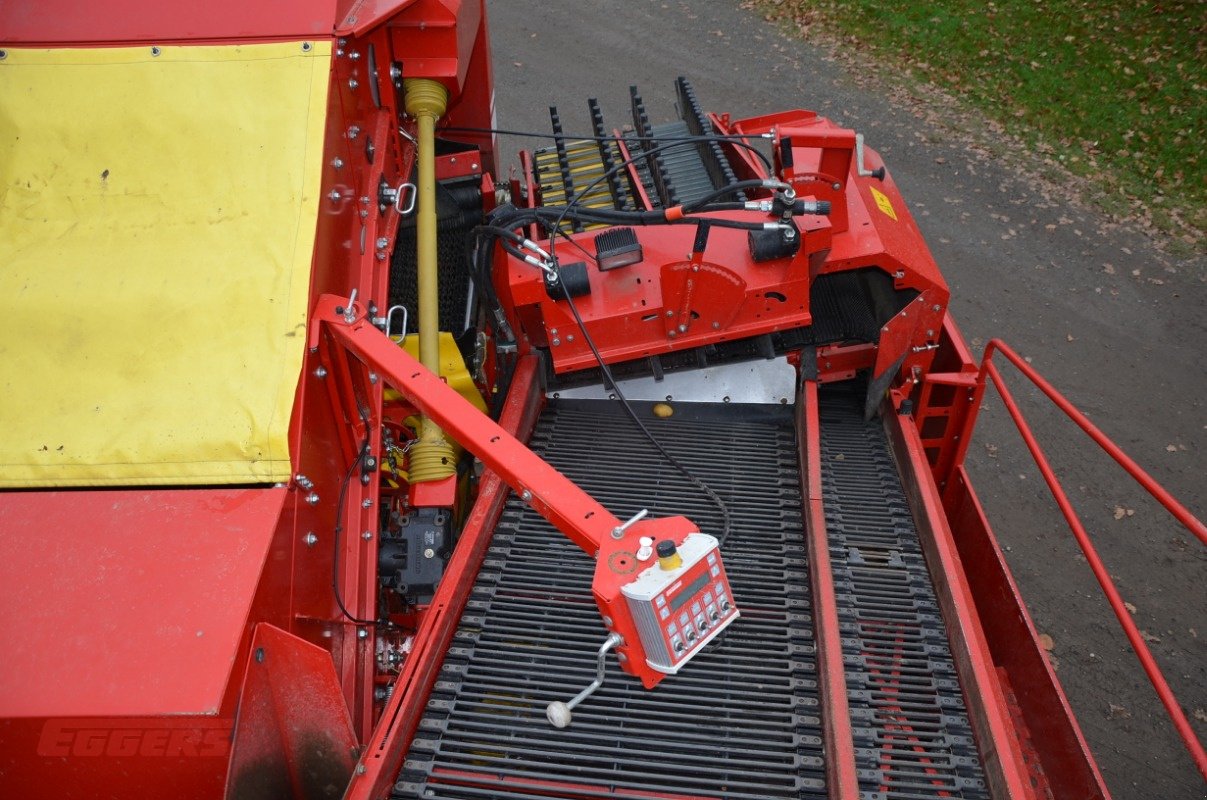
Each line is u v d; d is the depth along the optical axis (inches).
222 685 102.0
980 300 334.3
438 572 152.9
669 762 129.7
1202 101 409.1
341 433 149.3
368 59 171.8
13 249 139.1
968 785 129.7
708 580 106.0
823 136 171.9
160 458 123.6
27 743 103.9
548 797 123.4
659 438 197.2
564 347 183.9
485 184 225.0
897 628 156.9
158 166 143.4
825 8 485.7
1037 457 170.1
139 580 111.8
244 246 137.8
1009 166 394.0
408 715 127.8
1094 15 458.6
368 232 167.6
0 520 118.6
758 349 206.1
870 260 182.5
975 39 456.8
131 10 151.6
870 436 204.5
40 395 128.6
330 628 139.3
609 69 445.1
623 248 177.9
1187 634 234.2
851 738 127.1
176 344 131.3
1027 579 245.9
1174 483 272.7
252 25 150.9
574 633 151.3
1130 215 371.6
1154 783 204.7
